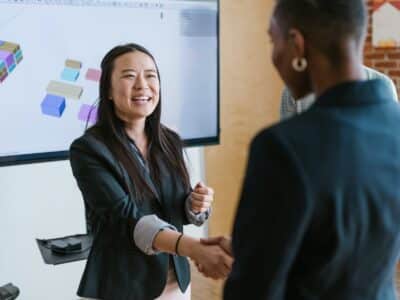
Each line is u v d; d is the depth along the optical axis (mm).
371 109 971
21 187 3029
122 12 3109
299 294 941
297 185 867
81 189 1667
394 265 1037
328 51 937
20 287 3088
